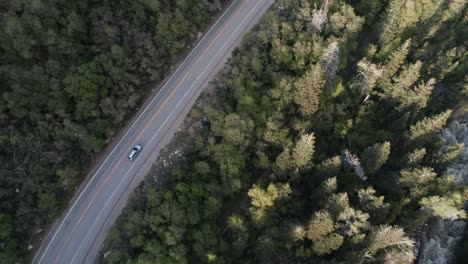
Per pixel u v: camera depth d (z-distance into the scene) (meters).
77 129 92.69
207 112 97.38
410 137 101.25
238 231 90.06
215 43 114.62
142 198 94.69
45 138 91.44
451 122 112.38
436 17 121.50
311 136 87.56
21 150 89.12
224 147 94.12
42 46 94.56
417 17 117.69
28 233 89.38
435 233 97.75
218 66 111.44
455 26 128.38
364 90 108.00
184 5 105.69
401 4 113.50
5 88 89.06
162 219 86.38
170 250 84.12
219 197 93.25
